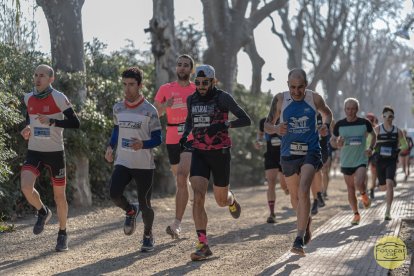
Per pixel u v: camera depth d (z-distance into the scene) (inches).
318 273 275.4
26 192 325.4
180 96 396.2
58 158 337.1
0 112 427.2
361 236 382.3
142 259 319.0
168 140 402.6
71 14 577.6
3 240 383.2
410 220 462.6
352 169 447.8
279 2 1078.4
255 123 1005.8
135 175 329.7
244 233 411.2
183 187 352.8
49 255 333.1
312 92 318.7
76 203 563.8
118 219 495.2
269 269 283.9
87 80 591.5
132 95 325.4
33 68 522.6
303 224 303.0
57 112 331.9
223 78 989.8
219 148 317.7
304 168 309.9
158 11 724.0
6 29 559.8
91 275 282.4
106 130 579.8
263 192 817.5
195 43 1246.3
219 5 982.4
